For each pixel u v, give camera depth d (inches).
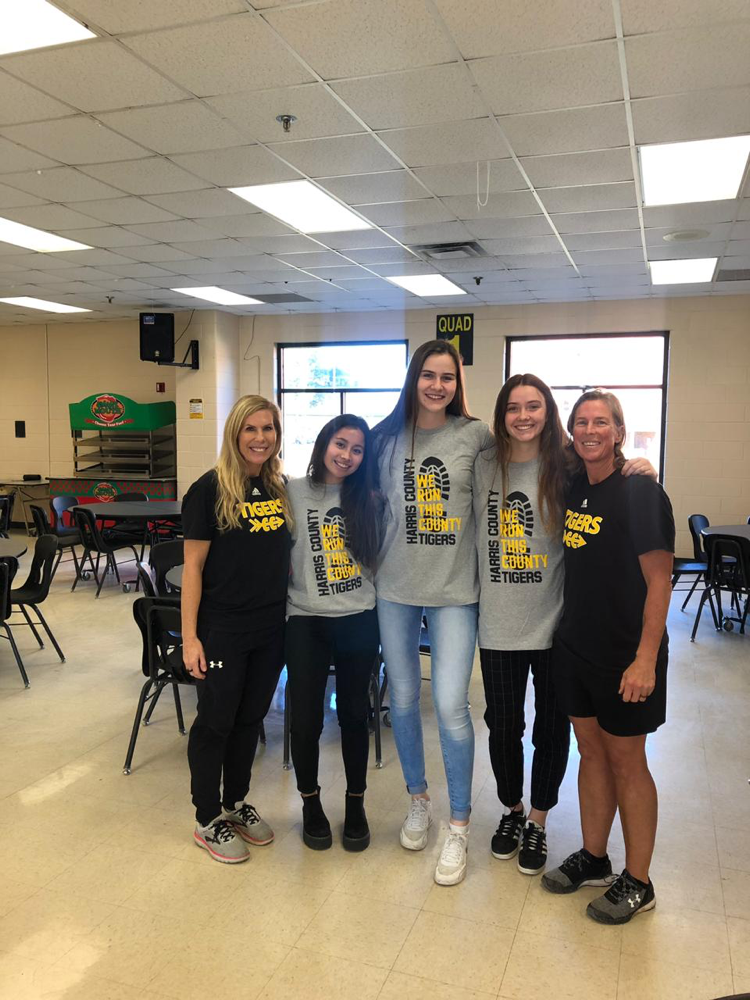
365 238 226.1
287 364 386.0
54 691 158.6
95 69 121.2
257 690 94.4
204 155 159.3
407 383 89.4
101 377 411.2
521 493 84.4
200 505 89.0
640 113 135.3
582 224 207.5
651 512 74.0
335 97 130.7
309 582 91.3
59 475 425.7
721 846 97.0
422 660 182.7
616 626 76.5
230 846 92.4
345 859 93.4
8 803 108.3
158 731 136.0
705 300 311.4
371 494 90.8
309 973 73.0
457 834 89.7
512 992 70.4
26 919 81.4
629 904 80.6
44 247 241.9
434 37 110.2
